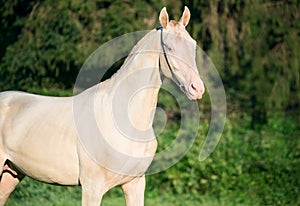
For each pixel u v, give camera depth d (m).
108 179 7.06
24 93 7.88
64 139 7.20
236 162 12.67
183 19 7.04
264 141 13.75
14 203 10.44
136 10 14.74
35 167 7.46
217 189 12.04
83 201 7.12
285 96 14.89
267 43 14.94
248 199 11.73
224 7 14.61
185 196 11.84
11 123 7.62
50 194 10.85
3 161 7.70
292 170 12.50
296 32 14.88
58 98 7.55
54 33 14.98
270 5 14.97
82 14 14.84
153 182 12.12
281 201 11.65
